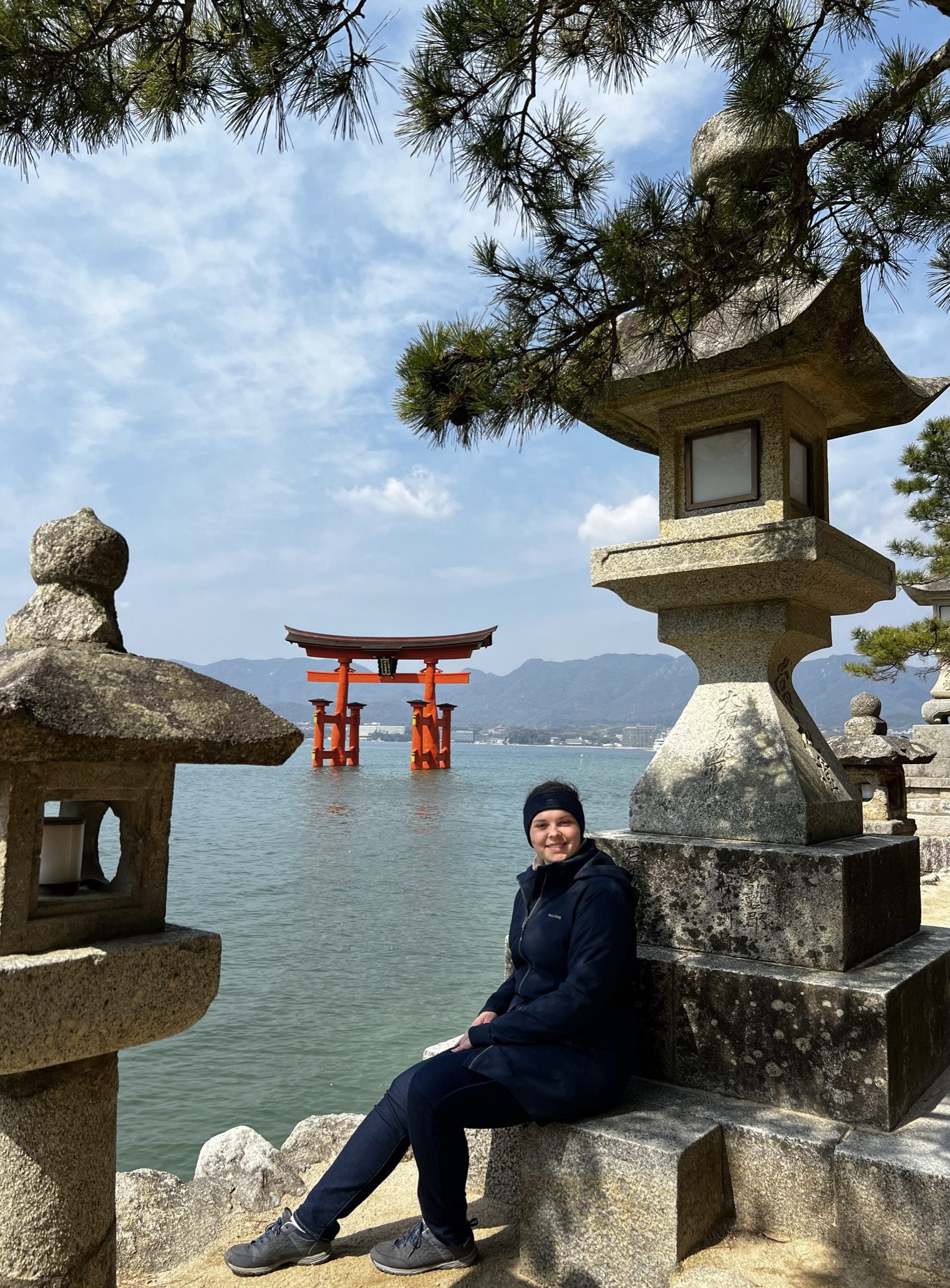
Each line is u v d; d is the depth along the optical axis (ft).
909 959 10.66
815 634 12.92
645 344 11.94
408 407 12.13
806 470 13.37
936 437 41.06
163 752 5.80
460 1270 9.09
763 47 10.00
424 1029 27.07
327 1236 9.16
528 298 11.21
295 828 102.89
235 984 32.24
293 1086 22.45
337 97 10.68
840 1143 8.70
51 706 5.35
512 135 11.40
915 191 10.03
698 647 12.98
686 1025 10.21
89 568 6.45
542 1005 8.87
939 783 48.19
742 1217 9.04
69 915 6.04
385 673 229.66
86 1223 6.25
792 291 11.23
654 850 11.29
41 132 11.43
